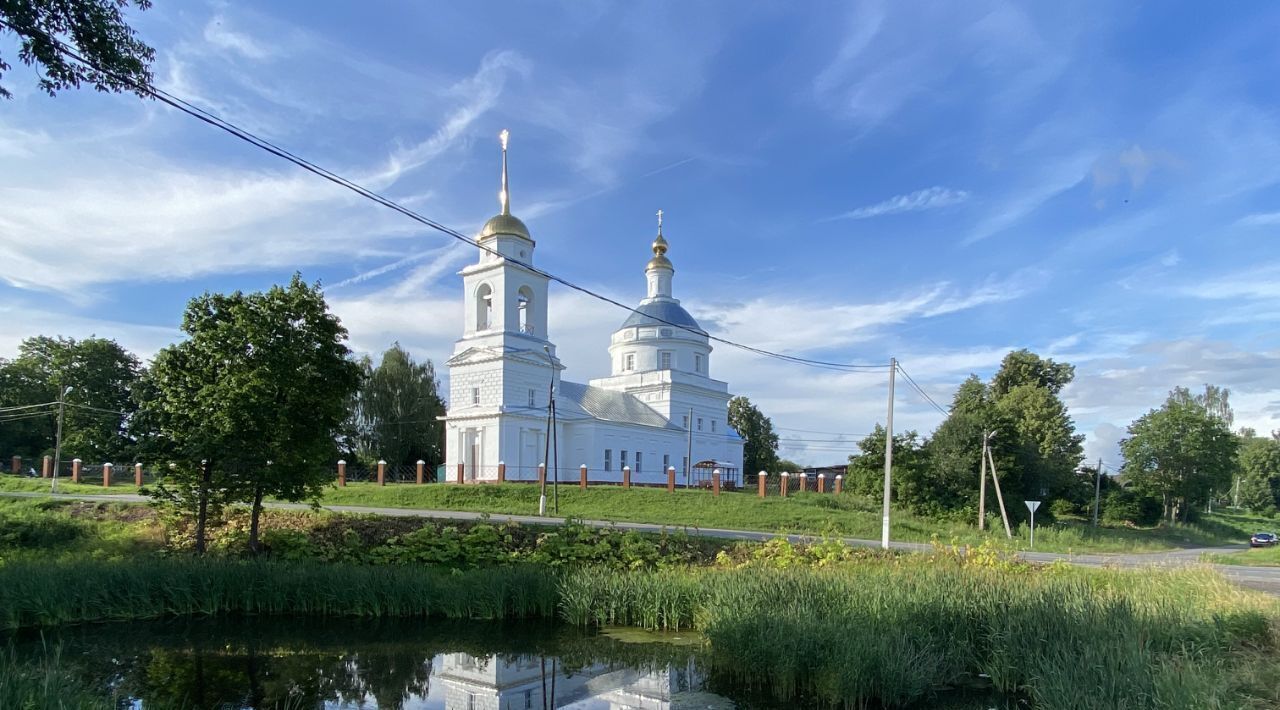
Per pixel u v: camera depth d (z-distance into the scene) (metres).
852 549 27.09
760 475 50.97
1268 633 14.88
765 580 19.39
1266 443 116.31
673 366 75.31
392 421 69.56
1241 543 67.50
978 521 50.88
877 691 14.18
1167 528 68.75
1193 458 75.62
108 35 11.21
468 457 56.06
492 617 21.45
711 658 17.53
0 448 66.12
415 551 26.20
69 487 47.97
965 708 13.84
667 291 79.31
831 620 16.30
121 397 69.31
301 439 25.92
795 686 15.08
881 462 55.12
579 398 65.50
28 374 68.19
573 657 17.94
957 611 16.78
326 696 15.02
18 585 20.23
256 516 26.41
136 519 32.88
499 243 56.94
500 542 27.22
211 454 24.28
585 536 27.23
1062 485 67.00
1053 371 82.31
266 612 22.17
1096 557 37.50
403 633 20.06
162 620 21.14
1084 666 13.34
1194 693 11.32
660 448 69.06
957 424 55.38
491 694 15.29
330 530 28.70
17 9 10.37
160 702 14.03
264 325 24.56
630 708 14.30
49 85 11.15
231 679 15.95
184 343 25.00
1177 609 16.75
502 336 55.78
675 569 24.28
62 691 11.38
